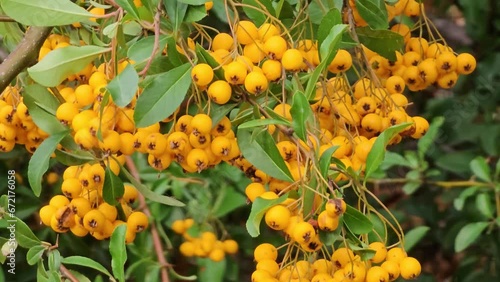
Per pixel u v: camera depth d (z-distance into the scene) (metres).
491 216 0.68
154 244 0.67
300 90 0.42
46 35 0.45
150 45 0.42
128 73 0.39
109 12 0.46
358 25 0.49
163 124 0.47
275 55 0.41
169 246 0.68
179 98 0.40
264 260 0.42
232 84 0.41
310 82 0.41
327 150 0.40
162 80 0.40
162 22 0.43
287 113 0.42
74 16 0.41
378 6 0.48
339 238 0.41
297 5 0.48
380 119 0.45
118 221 0.45
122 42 0.41
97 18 0.43
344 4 0.49
